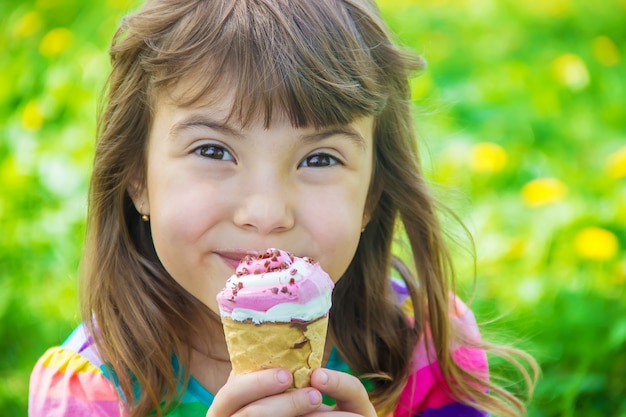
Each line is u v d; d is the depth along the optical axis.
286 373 2.12
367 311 2.83
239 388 2.12
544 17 7.54
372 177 2.75
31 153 4.71
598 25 7.48
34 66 5.74
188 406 2.69
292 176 2.36
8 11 6.81
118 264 2.71
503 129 5.37
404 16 7.36
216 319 2.67
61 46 5.82
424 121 4.10
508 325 3.74
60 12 6.77
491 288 3.92
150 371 2.66
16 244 4.21
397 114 2.72
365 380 2.82
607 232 4.02
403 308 3.01
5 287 4.03
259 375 2.12
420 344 2.90
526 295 3.84
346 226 2.38
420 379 2.87
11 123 5.20
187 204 2.35
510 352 3.06
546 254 4.04
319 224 2.35
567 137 5.50
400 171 2.78
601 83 6.23
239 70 2.31
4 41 6.11
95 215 2.71
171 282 2.70
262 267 2.13
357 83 2.41
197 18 2.43
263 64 2.31
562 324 3.75
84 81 5.50
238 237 2.34
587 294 3.85
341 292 2.84
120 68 2.62
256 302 2.07
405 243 3.10
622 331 3.47
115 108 2.63
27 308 3.93
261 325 2.08
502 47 6.86
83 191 4.49
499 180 4.73
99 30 6.32
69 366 2.74
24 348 3.87
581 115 5.81
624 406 3.46
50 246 4.22
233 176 2.35
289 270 2.11
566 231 4.17
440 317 2.83
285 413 2.13
